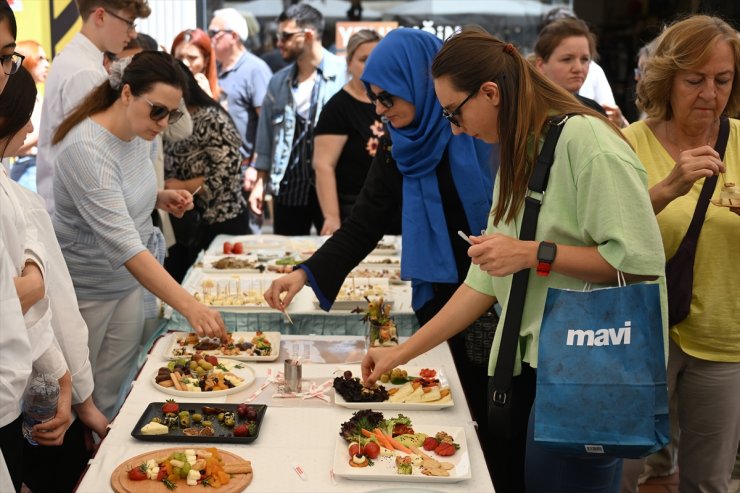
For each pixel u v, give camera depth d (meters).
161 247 3.30
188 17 6.02
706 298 2.51
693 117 2.47
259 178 5.52
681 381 2.65
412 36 2.74
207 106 4.45
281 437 2.13
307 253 4.09
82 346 2.43
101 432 2.49
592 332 1.81
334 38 7.05
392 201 2.95
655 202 2.36
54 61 3.50
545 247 1.89
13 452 1.99
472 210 2.72
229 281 3.66
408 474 1.93
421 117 2.75
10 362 1.86
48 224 2.39
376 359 2.35
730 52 2.40
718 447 2.63
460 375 2.91
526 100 1.96
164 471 1.88
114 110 2.79
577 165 1.91
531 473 2.09
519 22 6.93
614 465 2.02
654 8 7.54
